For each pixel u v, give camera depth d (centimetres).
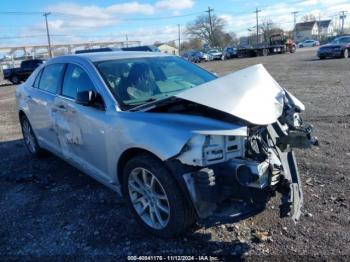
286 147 338
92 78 397
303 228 332
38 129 537
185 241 327
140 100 380
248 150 301
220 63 3803
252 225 342
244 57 4969
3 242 348
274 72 1903
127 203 361
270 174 301
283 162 325
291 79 1502
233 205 306
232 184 293
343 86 1156
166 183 306
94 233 352
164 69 443
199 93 313
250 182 290
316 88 1168
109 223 368
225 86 325
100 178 400
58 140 475
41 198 439
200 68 486
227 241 322
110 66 410
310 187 411
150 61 446
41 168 545
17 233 362
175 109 338
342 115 740
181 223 311
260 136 313
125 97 376
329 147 541
